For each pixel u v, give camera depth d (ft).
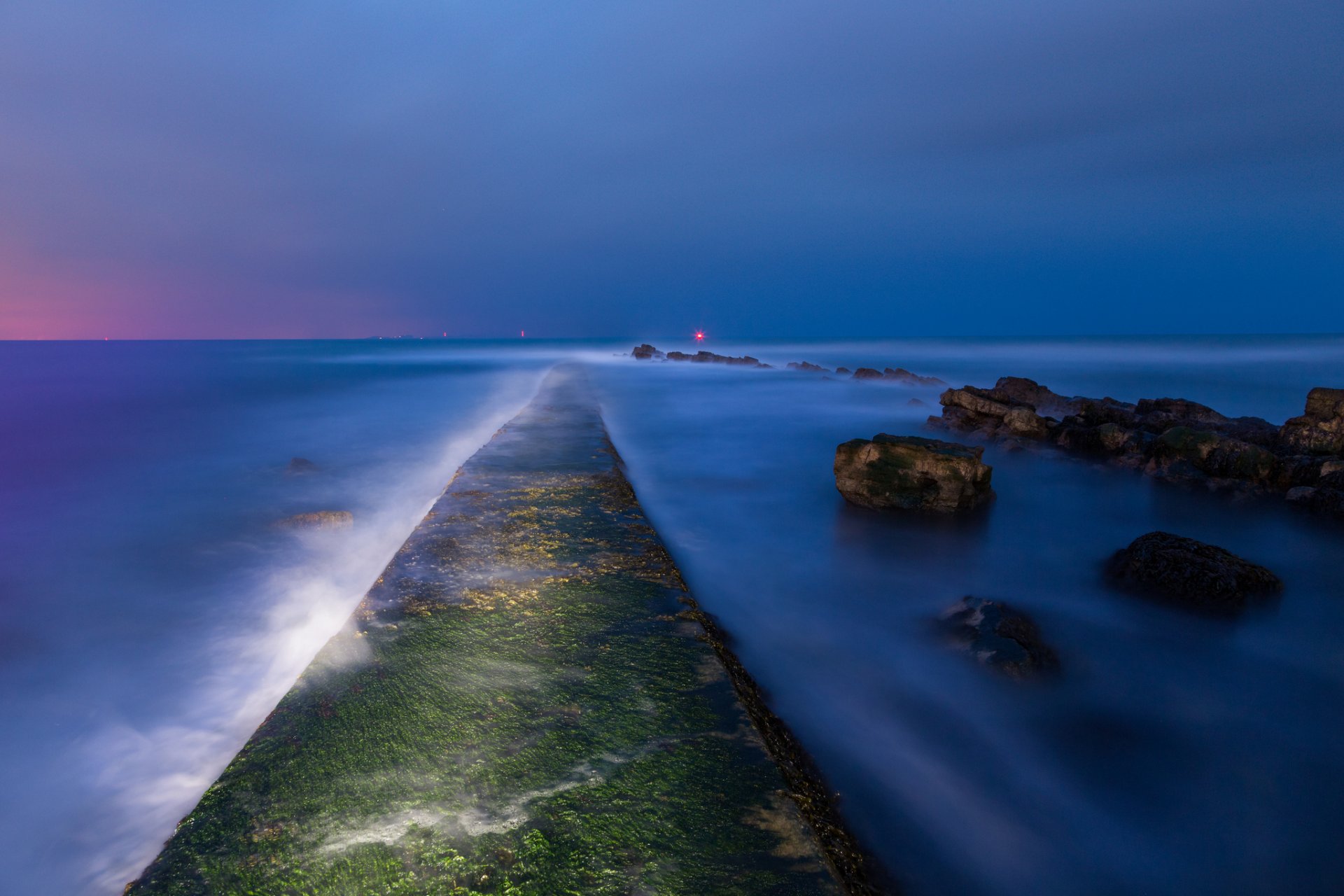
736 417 61.00
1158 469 35.12
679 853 7.39
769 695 14.84
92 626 18.56
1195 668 16.98
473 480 25.61
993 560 24.08
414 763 8.93
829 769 12.25
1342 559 24.88
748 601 20.47
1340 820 12.05
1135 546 22.11
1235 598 19.11
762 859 7.34
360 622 13.34
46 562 23.80
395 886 6.91
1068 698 15.43
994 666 15.57
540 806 8.13
